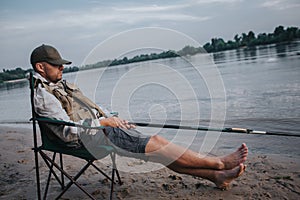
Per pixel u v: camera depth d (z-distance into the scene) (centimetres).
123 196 299
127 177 338
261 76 851
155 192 300
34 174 374
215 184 288
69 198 303
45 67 274
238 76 909
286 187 283
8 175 377
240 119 474
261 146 389
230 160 279
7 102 1088
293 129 427
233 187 293
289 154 358
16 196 317
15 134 604
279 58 1210
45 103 256
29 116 795
